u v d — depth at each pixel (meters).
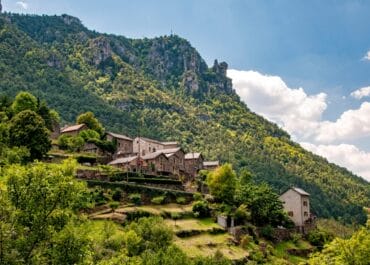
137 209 123.75
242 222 142.75
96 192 124.00
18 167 42.94
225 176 153.00
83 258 42.91
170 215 129.50
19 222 40.09
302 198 173.12
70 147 173.75
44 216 40.72
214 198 152.12
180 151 186.00
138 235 96.06
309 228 167.88
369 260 65.75
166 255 81.56
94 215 114.81
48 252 41.09
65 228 42.41
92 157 164.38
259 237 142.12
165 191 141.00
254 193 153.38
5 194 40.19
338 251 69.31
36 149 135.00
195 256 98.06
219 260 94.75
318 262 70.94
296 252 142.62
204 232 125.19
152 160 170.00
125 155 185.75
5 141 132.75
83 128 194.75
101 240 85.19
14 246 39.44
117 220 113.19
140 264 68.44
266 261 121.69
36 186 40.81
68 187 42.09
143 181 147.12
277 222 153.38
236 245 125.50
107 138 192.00
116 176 143.25
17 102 172.00
